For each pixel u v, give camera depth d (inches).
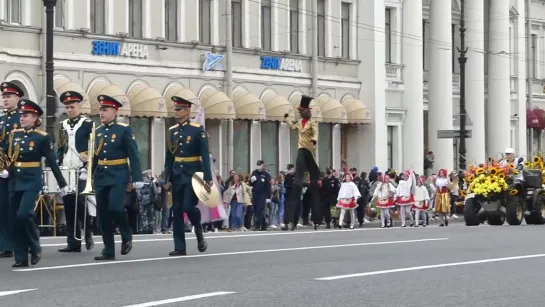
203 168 827.4
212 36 1929.1
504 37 2770.7
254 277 674.2
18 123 786.8
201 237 861.8
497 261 791.7
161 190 1441.9
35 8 1612.9
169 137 837.8
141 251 876.6
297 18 2140.7
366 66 2288.4
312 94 2153.1
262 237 1082.7
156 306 540.7
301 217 1705.2
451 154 2508.6
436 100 2513.5
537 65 2987.2
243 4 2007.9
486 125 2790.4
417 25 2407.7
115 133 802.8
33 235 749.9
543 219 1648.6
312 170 1059.9
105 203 801.6
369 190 1877.5
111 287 621.6
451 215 2114.9
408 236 1104.2
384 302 564.1
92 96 1686.8
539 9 2977.4
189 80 1873.8
